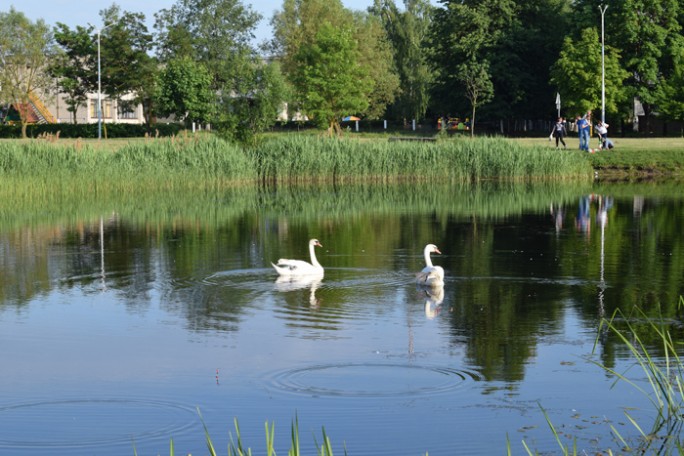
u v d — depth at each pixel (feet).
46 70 267.80
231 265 78.74
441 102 297.94
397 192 153.79
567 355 48.85
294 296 64.95
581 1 268.21
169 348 51.13
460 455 35.45
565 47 250.57
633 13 247.70
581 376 45.09
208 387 43.78
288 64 333.21
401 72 349.61
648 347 50.14
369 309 60.64
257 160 168.76
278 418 39.50
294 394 42.57
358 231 102.47
